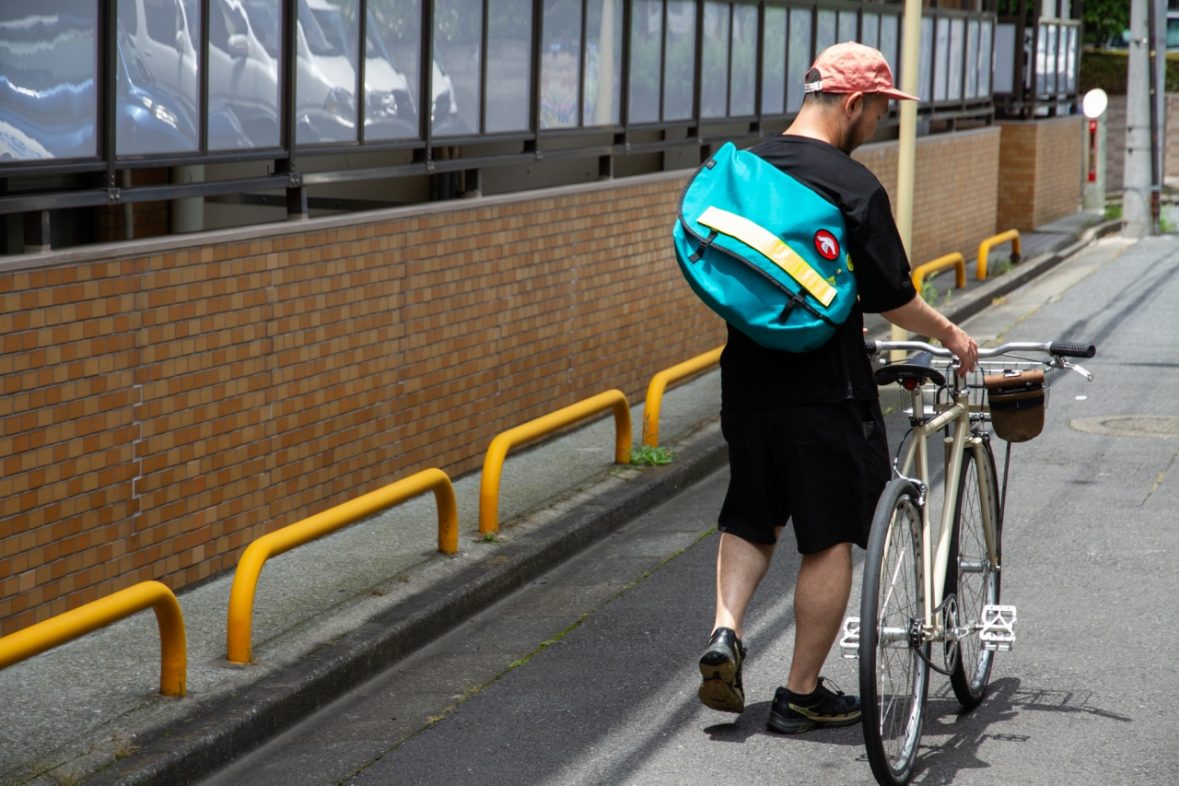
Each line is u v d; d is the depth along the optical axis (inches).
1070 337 666.2
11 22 254.2
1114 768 222.5
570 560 345.1
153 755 218.8
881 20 726.5
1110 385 552.7
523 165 456.8
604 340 478.9
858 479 223.1
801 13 628.4
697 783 219.6
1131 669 265.4
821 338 213.9
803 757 228.5
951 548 236.1
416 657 281.1
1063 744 231.9
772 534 231.6
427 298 380.8
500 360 418.6
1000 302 776.9
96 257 271.3
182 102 296.4
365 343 356.2
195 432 301.0
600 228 469.7
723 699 225.5
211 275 301.4
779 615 299.9
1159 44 1175.0
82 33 269.1
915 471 235.9
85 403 271.9
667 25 514.0
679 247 216.5
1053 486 403.5
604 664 274.8
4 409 254.5
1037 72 1093.1
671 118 524.4
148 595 229.9
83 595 275.6
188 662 257.8
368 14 357.1
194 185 299.4
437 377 388.5
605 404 389.4
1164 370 581.9
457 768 228.1
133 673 252.2
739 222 213.5
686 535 364.5
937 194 836.0
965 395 240.1
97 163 273.6
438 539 327.3
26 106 258.7
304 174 335.6
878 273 216.8
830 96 223.6
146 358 285.9
